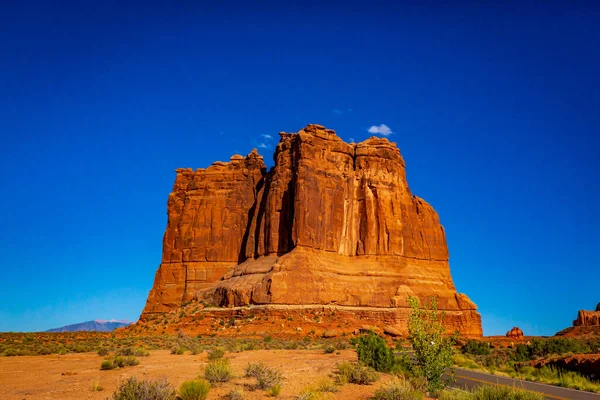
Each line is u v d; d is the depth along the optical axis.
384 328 65.62
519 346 42.00
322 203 81.06
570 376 24.50
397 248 83.62
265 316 67.88
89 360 30.31
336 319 69.25
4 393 16.66
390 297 76.38
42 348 40.66
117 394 14.13
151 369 23.97
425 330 18.30
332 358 31.25
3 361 29.80
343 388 18.16
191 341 51.12
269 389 17.22
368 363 24.23
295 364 26.66
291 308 69.50
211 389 16.97
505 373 27.98
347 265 80.56
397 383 16.47
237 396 15.41
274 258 79.81
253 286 73.12
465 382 22.48
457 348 50.31
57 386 18.17
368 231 82.88
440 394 17.11
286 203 83.38
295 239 76.69
